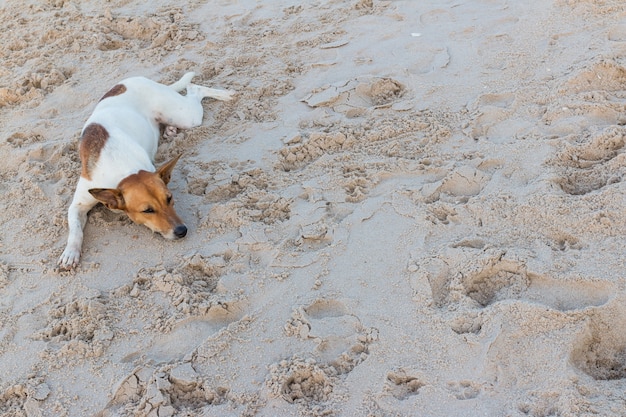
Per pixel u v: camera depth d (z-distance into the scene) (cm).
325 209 253
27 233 259
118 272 244
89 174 255
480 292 227
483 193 250
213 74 324
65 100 317
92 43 348
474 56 311
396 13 344
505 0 344
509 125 276
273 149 280
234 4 368
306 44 333
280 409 207
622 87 284
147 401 211
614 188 241
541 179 250
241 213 255
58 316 233
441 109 288
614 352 211
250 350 219
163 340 224
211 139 289
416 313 221
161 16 361
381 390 207
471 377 207
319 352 217
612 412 195
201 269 243
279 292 232
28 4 382
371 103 300
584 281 220
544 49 308
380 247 240
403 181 260
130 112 276
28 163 283
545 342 209
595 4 326
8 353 225
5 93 322
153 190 245
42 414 212
